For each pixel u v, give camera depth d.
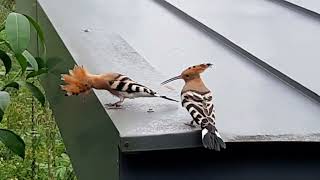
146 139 3.52
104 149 4.09
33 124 10.12
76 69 3.98
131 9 7.11
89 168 4.83
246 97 4.36
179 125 3.64
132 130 3.58
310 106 4.22
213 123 3.50
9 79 9.00
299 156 3.80
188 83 3.62
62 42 5.82
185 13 6.72
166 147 3.54
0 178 9.33
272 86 4.60
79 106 5.18
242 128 3.82
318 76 4.72
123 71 4.73
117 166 3.71
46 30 7.10
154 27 6.31
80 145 5.25
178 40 5.82
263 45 5.53
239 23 6.29
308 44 5.54
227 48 5.59
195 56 5.32
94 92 4.27
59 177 8.84
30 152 9.87
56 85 6.59
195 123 3.62
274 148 3.77
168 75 4.71
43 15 7.34
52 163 9.34
